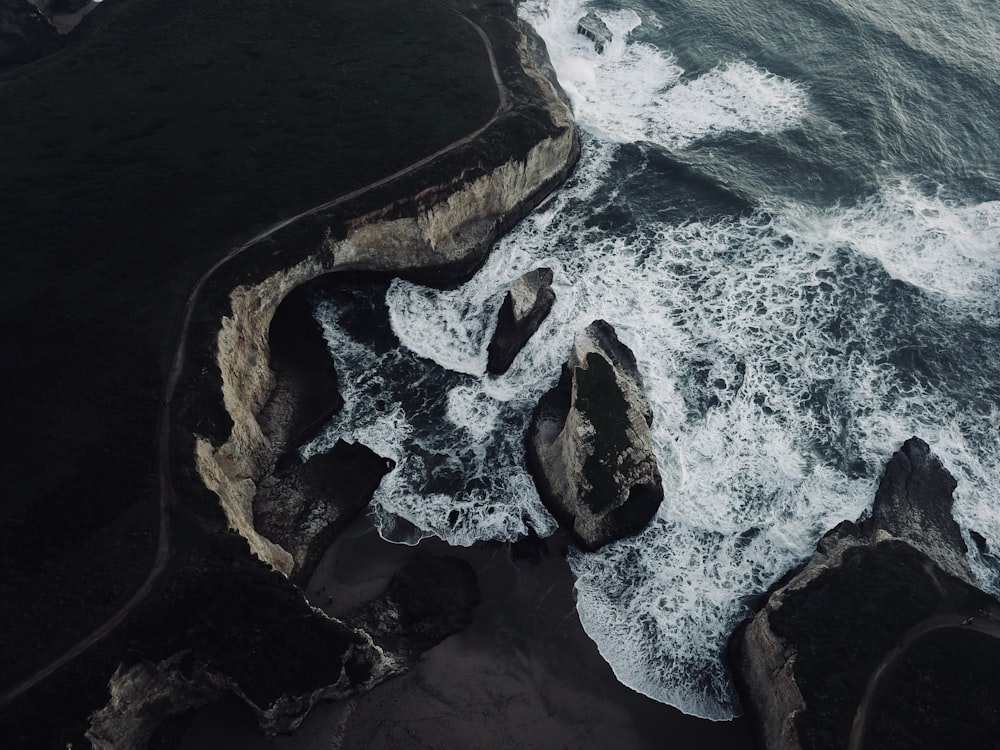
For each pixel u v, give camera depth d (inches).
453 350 1579.7
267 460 1342.3
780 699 1085.8
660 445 1438.2
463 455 1422.2
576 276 1696.6
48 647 957.8
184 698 1047.0
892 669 1079.0
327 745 1070.4
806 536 1336.1
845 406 1512.1
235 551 1068.5
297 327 1553.9
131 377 1216.2
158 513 1087.0
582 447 1284.4
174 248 1407.5
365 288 1652.3
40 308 1283.2
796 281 1691.7
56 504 1068.5
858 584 1183.6
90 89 1718.8
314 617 1082.1
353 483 1348.4
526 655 1179.3
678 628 1229.7
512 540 1314.0
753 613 1245.1
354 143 1658.5
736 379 1537.9
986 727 1019.3
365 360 1545.3
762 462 1427.2
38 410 1164.5
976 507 1380.4
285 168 1583.4
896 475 1386.6
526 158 1712.6
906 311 1658.5
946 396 1536.7
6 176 1480.1
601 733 1114.7
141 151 1574.8
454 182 1608.0
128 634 976.9
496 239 1771.7
